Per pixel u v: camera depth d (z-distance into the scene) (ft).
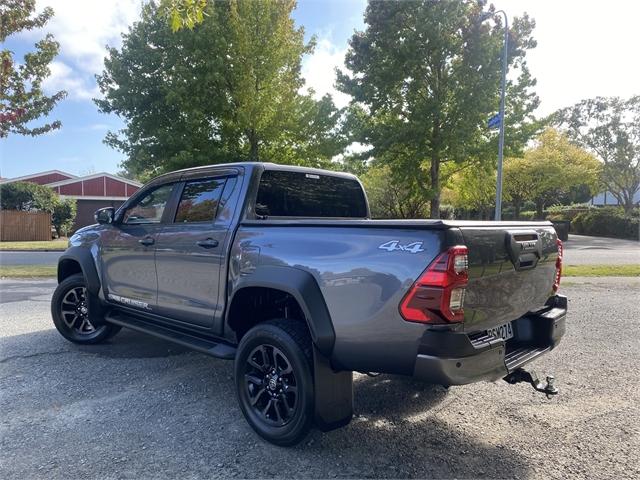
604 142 126.31
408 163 67.62
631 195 127.54
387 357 8.97
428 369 8.36
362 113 71.36
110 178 119.34
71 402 12.53
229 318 11.87
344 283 9.46
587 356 16.97
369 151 68.39
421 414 12.11
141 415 11.76
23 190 93.66
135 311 15.35
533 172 108.06
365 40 65.31
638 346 18.25
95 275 16.83
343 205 15.52
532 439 10.71
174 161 55.31
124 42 58.23
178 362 16.01
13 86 42.14
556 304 12.28
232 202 12.34
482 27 60.23
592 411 12.26
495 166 67.56
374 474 9.19
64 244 76.64
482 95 61.72
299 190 13.83
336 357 9.69
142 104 58.03
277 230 10.94
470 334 9.04
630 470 9.35
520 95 65.67
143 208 15.34
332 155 62.75
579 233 118.62
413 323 8.55
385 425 11.45
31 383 13.91
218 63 53.52
